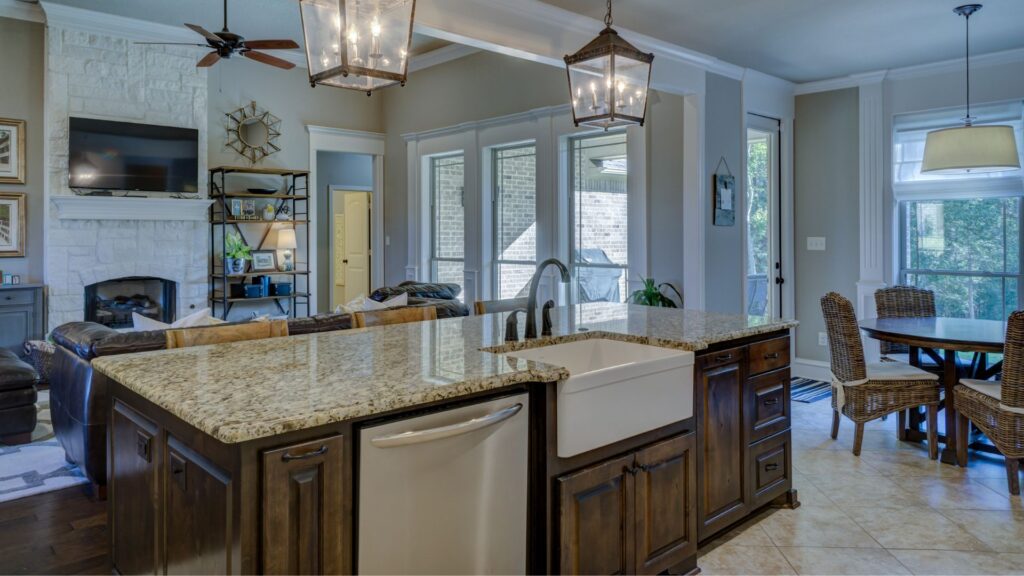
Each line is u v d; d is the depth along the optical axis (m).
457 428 1.70
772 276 5.99
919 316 4.56
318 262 8.80
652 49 4.51
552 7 3.84
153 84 6.17
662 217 5.10
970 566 2.48
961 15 4.07
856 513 2.97
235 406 1.53
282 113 7.18
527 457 1.92
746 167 5.41
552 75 5.72
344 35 2.08
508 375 1.85
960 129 3.84
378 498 1.59
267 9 5.59
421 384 1.74
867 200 5.57
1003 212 5.00
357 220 9.11
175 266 6.36
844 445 3.98
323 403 1.55
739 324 2.91
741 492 2.72
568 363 2.65
